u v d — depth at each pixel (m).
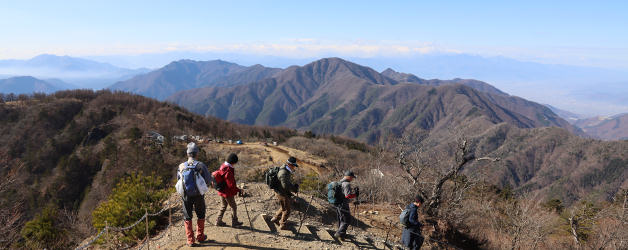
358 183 14.27
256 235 7.21
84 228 14.55
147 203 9.51
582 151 195.62
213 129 103.44
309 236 7.86
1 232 13.42
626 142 191.75
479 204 14.71
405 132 14.09
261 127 147.12
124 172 51.78
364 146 72.81
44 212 14.59
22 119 92.31
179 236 7.18
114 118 99.62
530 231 12.69
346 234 8.68
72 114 102.88
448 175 12.10
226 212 8.39
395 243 9.29
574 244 14.64
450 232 11.73
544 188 177.88
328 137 101.12
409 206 8.22
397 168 15.92
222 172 7.05
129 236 8.52
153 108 117.81
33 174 67.06
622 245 12.84
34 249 12.81
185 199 6.26
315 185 15.09
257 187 10.74
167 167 52.06
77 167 63.12
